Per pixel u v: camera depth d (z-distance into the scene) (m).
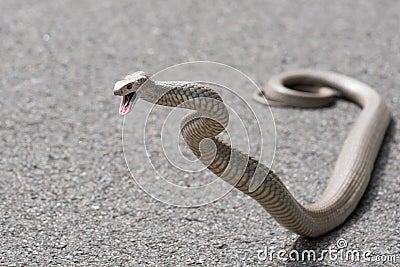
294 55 11.94
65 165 8.17
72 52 11.96
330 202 6.90
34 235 6.74
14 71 11.14
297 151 8.62
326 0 14.58
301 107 9.90
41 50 12.03
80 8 14.09
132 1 14.50
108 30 12.95
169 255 6.47
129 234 6.80
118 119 9.42
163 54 11.91
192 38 12.62
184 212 7.22
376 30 12.96
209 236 6.79
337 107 9.97
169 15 13.72
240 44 12.38
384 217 7.12
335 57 11.84
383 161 8.33
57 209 7.22
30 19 13.46
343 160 7.77
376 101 9.34
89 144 8.70
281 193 6.19
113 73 11.12
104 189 7.65
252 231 6.87
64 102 9.99
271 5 14.33
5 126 9.19
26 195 7.48
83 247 6.57
